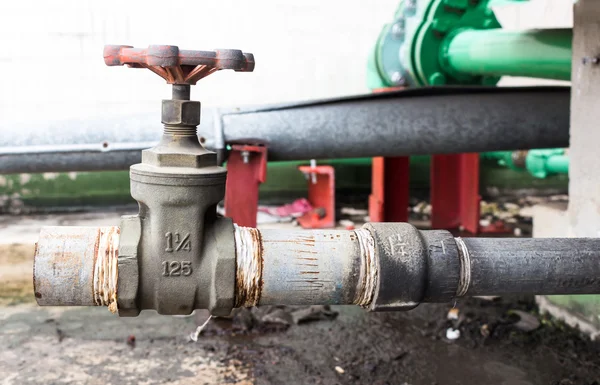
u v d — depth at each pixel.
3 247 1.02
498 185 1.49
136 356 0.67
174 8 1.24
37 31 1.20
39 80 1.22
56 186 1.27
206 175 0.41
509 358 0.67
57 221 1.20
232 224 0.44
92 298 0.42
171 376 0.63
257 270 0.42
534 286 0.46
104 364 0.65
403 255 0.43
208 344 0.69
